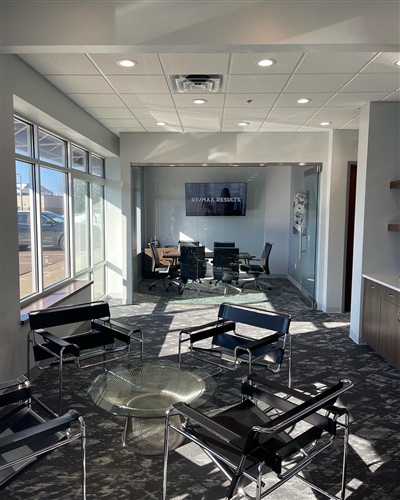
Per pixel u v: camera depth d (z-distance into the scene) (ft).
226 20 8.13
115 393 8.37
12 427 6.87
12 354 10.53
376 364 13.53
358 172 15.75
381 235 15.12
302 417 5.82
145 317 19.36
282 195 22.85
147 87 12.98
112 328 12.01
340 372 12.84
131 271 21.99
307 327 17.88
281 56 10.32
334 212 20.04
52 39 8.22
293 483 7.47
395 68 11.19
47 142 14.93
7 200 10.09
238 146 20.63
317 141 20.33
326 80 12.21
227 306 12.16
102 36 8.20
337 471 7.80
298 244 23.35
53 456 8.21
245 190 22.35
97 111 16.11
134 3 8.16
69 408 10.27
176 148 20.80
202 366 13.34
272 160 20.59
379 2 8.04
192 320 18.88
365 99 14.37
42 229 14.37
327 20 8.09
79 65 10.98
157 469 7.83
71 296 14.98
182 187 21.99
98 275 22.29
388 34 8.08
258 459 5.67
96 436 8.98
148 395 8.27
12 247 10.40
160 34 8.19
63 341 10.16
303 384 11.92
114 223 22.99
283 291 24.81
